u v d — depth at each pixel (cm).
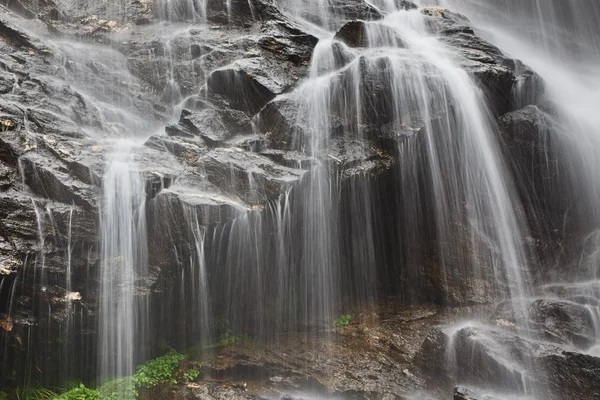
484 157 1049
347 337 864
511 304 926
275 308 868
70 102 912
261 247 826
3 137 723
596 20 2025
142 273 742
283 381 767
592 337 797
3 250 627
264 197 812
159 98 1113
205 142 904
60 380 714
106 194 734
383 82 990
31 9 1202
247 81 988
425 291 991
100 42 1196
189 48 1158
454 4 1892
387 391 738
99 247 721
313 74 1073
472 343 752
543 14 2003
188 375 755
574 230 1133
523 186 1111
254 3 1263
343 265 940
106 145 835
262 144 922
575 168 1155
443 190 1006
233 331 846
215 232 768
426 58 1100
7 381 674
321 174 872
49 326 673
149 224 757
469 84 1042
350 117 980
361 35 1191
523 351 728
